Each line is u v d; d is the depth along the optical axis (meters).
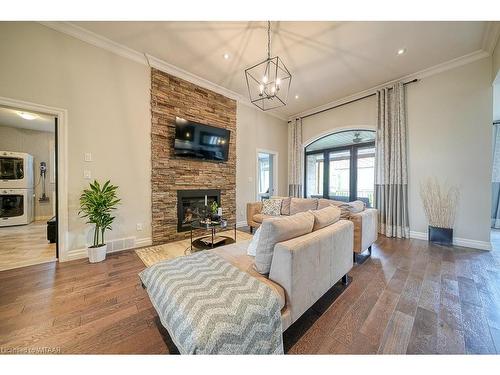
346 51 2.99
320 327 1.45
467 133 3.19
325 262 1.62
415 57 3.14
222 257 1.79
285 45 2.85
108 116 2.90
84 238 2.74
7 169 4.67
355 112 4.55
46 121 4.68
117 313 1.58
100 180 2.85
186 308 1.01
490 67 2.99
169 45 2.89
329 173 5.53
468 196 3.20
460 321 1.50
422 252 2.96
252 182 5.04
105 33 2.66
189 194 3.81
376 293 1.89
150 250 3.04
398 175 3.76
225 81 3.96
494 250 3.04
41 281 2.07
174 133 3.58
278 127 5.72
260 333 1.04
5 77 2.22
